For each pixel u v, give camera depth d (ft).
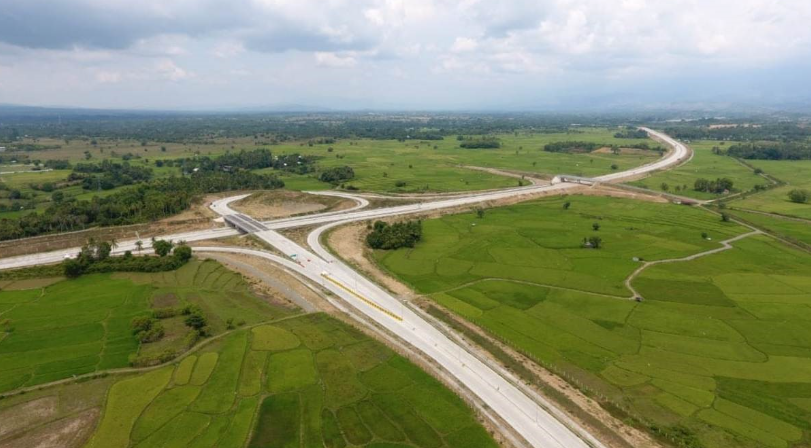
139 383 274.57
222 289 414.41
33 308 374.02
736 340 327.88
